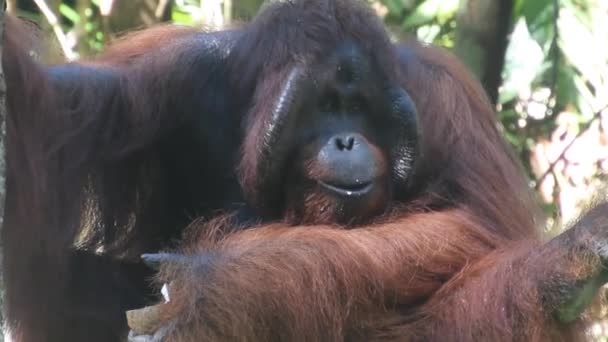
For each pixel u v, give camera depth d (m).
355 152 6.24
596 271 5.66
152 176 7.08
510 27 10.18
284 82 6.38
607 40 11.95
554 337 5.80
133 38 7.50
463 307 5.98
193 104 6.91
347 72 6.39
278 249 5.92
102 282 7.16
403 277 6.12
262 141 6.38
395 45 7.16
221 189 7.00
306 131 6.36
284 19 6.56
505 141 7.42
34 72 6.17
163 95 6.83
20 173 6.18
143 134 6.80
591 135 12.72
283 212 6.54
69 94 6.55
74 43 10.85
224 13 10.38
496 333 5.83
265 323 5.71
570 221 6.14
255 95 6.61
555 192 10.47
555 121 11.47
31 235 6.38
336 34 6.41
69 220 6.69
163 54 6.96
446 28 11.50
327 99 6.40
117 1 11.33
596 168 11.88
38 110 6.19
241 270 5.78
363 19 6.51
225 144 6.90
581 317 5.93
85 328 7.19
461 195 6.80
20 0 11.87
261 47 6.63
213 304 5.68
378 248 6.14
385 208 6.53
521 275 5.86
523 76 11.48
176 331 5.69
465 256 6.29
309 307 5.80
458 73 7.40
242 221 6.81
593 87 11.98
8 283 6.55
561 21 11.45
